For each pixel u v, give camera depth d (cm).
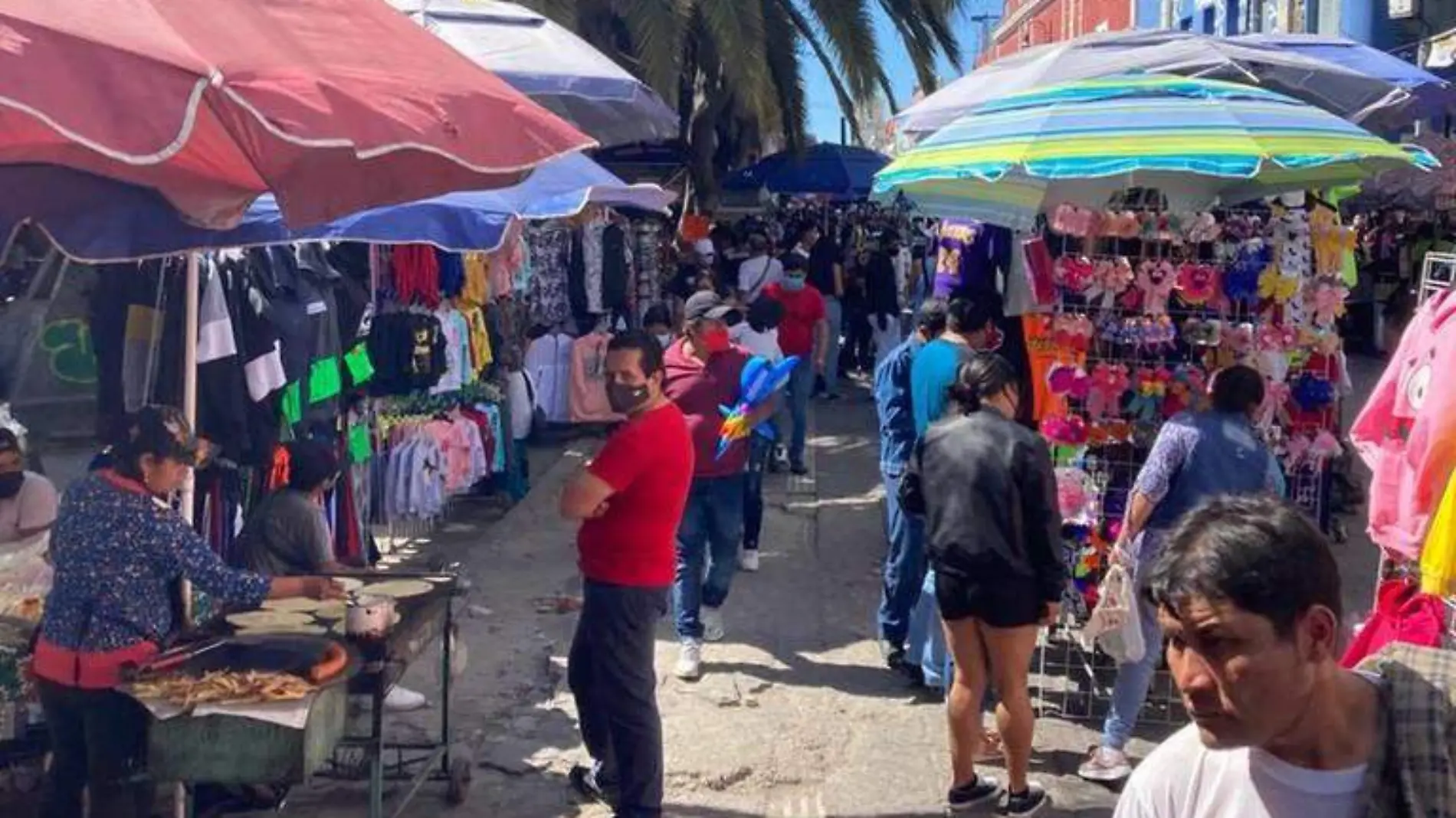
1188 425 582
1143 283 681
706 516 761
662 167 2177
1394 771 209
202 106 391
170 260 649
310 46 372
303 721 433
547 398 1359
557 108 900
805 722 691
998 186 686
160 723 432
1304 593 200
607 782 583
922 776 630
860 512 1153
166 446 473
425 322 944
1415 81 946
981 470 543
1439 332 386
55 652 467
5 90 296
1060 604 584
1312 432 721
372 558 923
